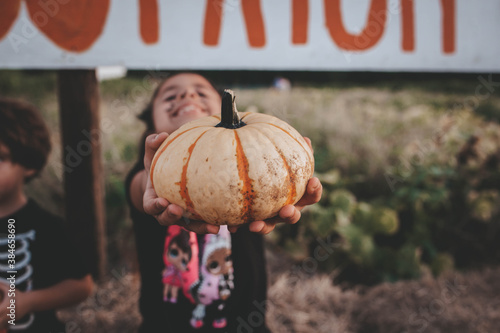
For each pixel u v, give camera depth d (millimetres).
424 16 922
